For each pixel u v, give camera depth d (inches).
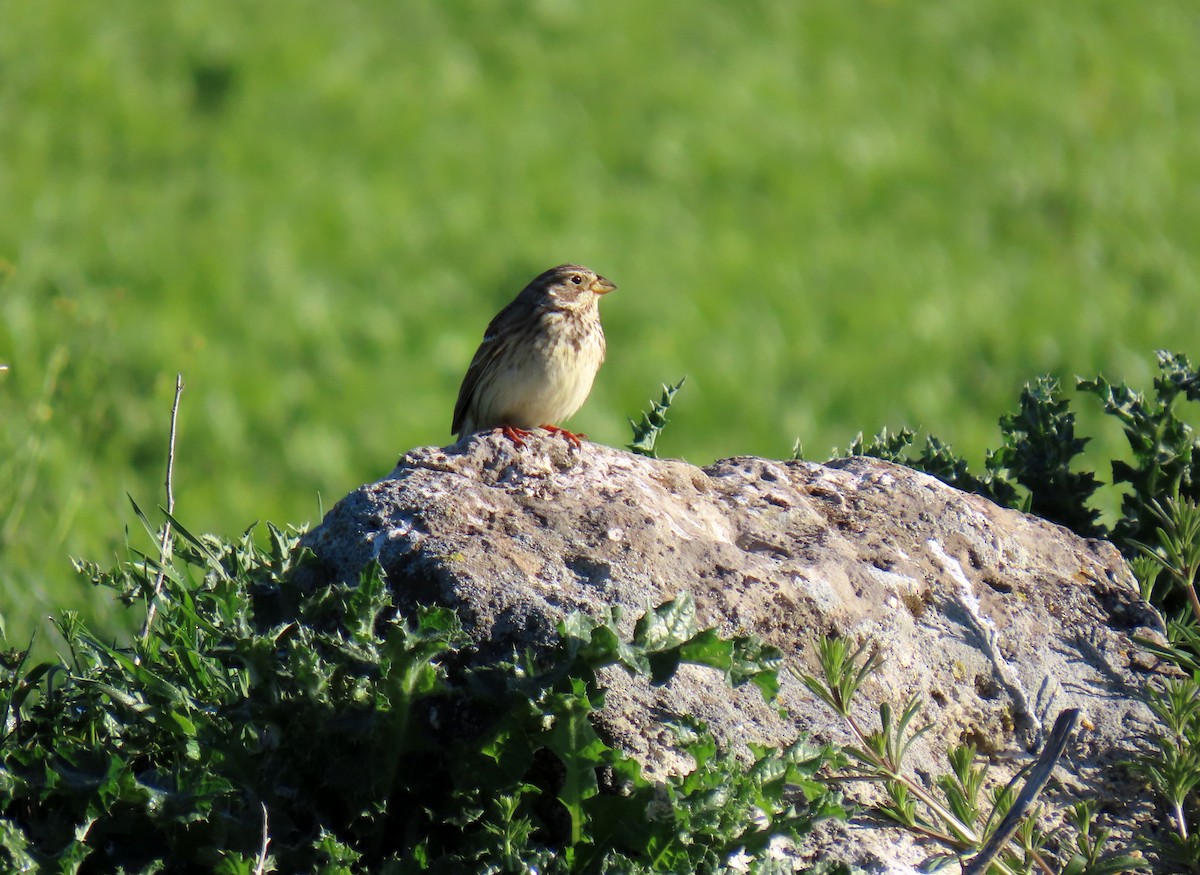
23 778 190.1
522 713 183.8
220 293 845.8
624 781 194.4
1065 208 1100.5
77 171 964.0
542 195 1013.2
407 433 749.3
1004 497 303.6
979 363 905.5
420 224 967.6
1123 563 262.5
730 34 1298.0
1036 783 189.5
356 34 1188.5
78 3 1153.4
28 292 789.2
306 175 999.0
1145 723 231.1
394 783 193.0
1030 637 240.5
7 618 335.0
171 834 190.2
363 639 193.0
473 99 1135.0
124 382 708.0
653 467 252.7
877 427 820.0
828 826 202.4
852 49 1321.4
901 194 1096.8
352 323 845.8
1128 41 1408.7
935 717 225.1
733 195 1062.4
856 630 227.3
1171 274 1048.2
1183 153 1237.1
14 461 399.2
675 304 911.0
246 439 705.0
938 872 200.8
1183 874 210.1
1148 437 299.7
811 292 961.5
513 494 233.1
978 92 1278.3
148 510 597.0
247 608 215.2
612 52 1241.4
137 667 201.6
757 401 825.5
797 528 247.9
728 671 185.9
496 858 181.6
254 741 204.4
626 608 212.1
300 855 187.0
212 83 1086.4
